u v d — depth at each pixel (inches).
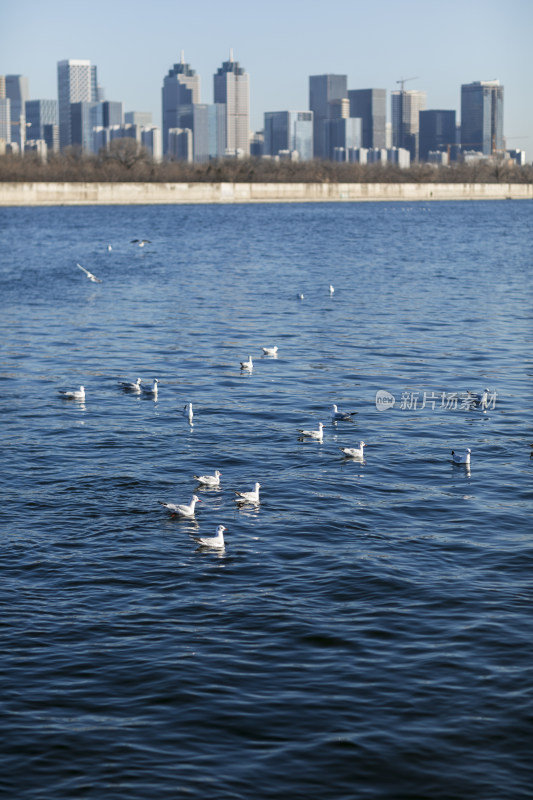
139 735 864.9
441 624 1056.2
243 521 1365.7
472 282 4175.7
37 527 1339.8
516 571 1194.0
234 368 2401.6
